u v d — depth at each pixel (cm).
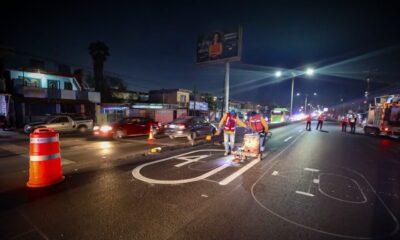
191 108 3403
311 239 240
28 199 338
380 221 284
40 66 2395
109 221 274
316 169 546
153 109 2659
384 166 589
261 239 239
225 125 700
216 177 465
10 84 1917
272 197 359
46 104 2006
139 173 490
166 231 253
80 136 1291
